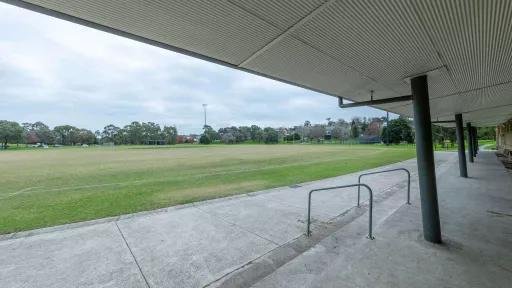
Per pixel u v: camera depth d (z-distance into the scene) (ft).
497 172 32.30
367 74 12.21
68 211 18.40
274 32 8.08
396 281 8.82
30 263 10.71
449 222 14.47
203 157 71.15
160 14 6.93
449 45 9.12
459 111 28.63
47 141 269.44
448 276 9.05
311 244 12.43
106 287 9.02
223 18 7.22
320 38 8.52
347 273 9.44
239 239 13.08
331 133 288.92
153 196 22.90
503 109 27.58
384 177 32.22
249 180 31.22
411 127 171.32
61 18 6.94
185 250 11.87
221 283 9.23
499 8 6.82
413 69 11.59
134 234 13.80
